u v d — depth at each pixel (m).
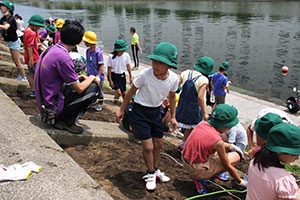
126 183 3.34
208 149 3.19
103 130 4.34
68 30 3.48
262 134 2.93
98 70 5.79
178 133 5.39
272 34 21.17
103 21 30.52
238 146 4.00
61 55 3.46
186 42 19.38
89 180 2.84
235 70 13.08
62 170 2.87
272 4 44.16
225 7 42.66
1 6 5.79
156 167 3.58
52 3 59.56
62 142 3.80
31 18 5.19
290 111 7.82
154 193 3.28
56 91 3.63
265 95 9.85
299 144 2.33
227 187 3.73
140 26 26.67
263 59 14.88
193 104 4.28
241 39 19.89
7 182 2.48
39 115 4.07
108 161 3.73
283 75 12.30
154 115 3.32
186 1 57.50
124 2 60.06
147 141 3.30
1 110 3.78
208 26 25.52
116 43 5.94
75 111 3.77
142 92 3.27
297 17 29.38
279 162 2.44
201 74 4.30
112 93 7.78
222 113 3.22
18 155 2.89
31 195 2.41
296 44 17.92
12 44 6.05
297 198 2.47
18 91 5.70
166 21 29.48
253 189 2.58
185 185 3.59
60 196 2.49
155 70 3.08
